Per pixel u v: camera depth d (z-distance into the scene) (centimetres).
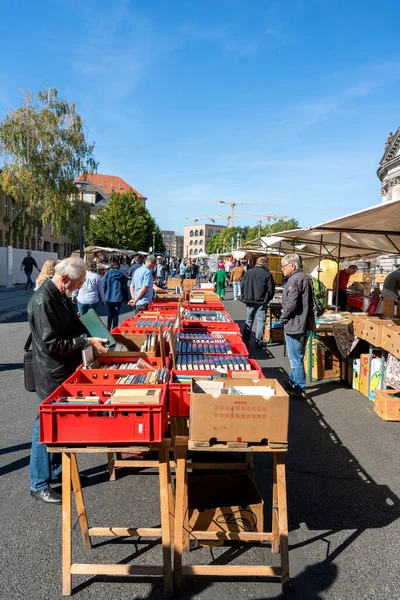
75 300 928
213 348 447
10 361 790
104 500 346
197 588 255
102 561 274
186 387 279
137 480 381
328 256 1310
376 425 513
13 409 544
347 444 459
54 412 238
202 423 243
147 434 239
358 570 269
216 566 254
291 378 621
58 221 2989
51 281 319
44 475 339
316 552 286
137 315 687
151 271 887
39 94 2967
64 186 2969
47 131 2898
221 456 428
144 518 320
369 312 678
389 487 371
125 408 237
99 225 6109
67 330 323
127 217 6100
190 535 282
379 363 593
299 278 581
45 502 338
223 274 2067
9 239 3591
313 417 539
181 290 1043
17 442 448
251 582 261
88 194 7931
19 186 2930
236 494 326
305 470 401
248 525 292
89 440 239
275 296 1220
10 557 276
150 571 251
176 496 251
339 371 712
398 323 602
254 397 242
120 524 311
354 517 326
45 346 314
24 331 1108
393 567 272
